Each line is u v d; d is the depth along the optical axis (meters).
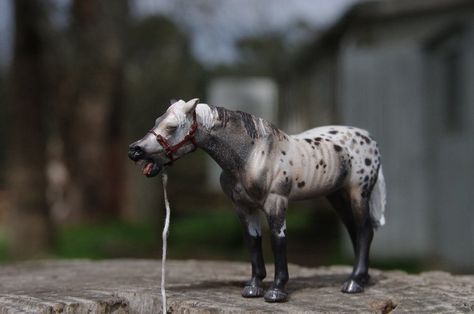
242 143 2.86
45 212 8.91
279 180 2.89
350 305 2.86
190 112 2.79
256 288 3.05
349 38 9.62
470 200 7.18
